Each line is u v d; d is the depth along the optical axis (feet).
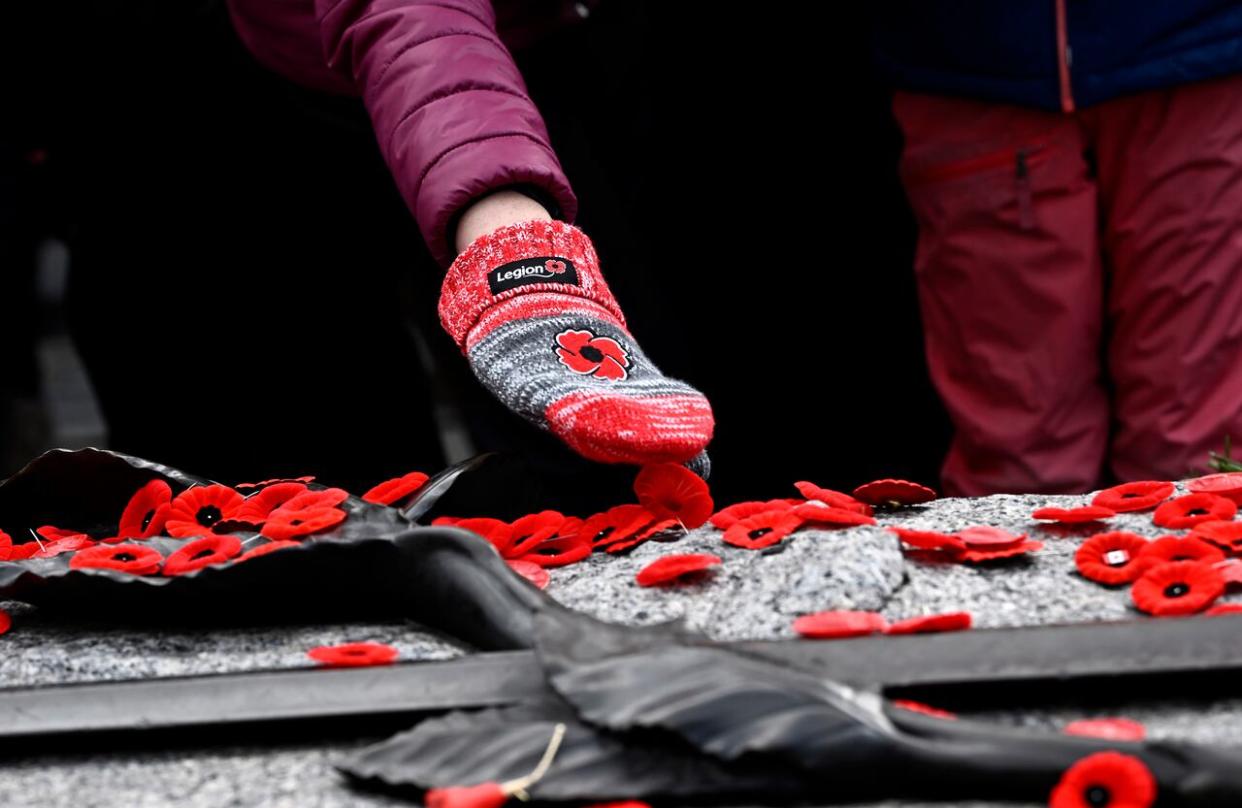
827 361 17.33
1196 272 11.55
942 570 6.15
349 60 7.53
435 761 4.81
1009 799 4.46
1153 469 12.00
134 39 10.60
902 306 16.98
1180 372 11.70
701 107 16.74
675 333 10.50
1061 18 11.36
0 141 12.03
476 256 6.77
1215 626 5.14
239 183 11.35
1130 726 4.73
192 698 5.31
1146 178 11.59
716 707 4.65
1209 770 4.27
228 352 12.29
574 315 6.60
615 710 4.72
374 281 12.06
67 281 12.48
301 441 12.84
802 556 6.00
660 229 16.98
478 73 7.13
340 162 10.77
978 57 11.75
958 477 12.94
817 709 4.61
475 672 5.29
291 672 5.40
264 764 5.10
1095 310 12.19
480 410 10.75
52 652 6.02
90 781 5.05
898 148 16.42
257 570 5.98
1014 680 4.99
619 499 10.36
